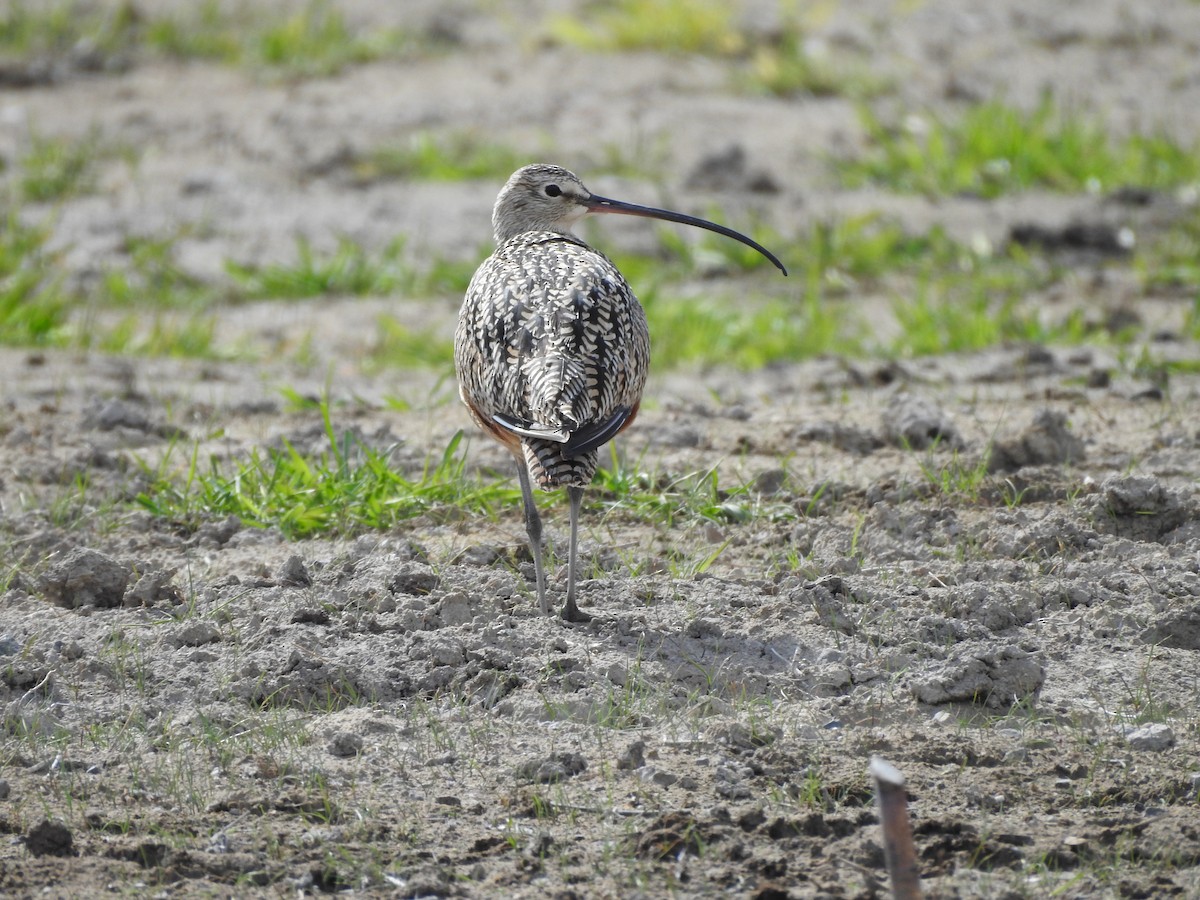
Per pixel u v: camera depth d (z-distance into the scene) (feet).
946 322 59.67
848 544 36.42
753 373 56.29
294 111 85.97
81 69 92.48
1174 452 42.19
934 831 24.91
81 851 24.38
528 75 90.02
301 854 24.38
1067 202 73.51
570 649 30.96
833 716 28.84
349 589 33.83
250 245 71.26
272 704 29.27
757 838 24.86
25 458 43.98
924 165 76.43
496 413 31.76
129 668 30.37
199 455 45.03
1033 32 93.61
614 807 25.73
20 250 67.72
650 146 79.92
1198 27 94.32
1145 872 23.94
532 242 35.91
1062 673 30.37
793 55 89.51
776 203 74.33
